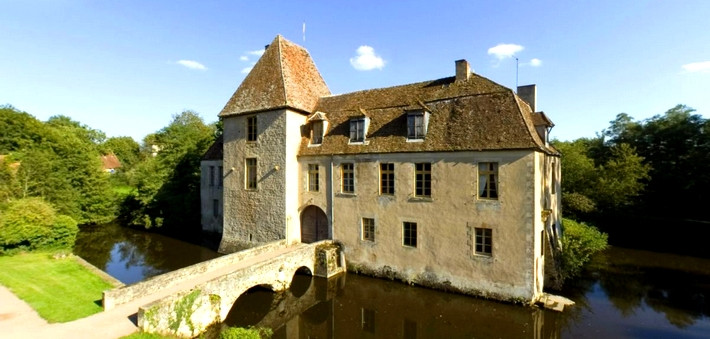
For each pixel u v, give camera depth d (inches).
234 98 900.6
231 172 895.7
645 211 1213.7
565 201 1071.6
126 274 762.8
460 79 718.5
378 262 708.0
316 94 921.5
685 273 776.9
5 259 662.5
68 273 587.2
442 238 634.8
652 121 1336.1
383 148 698.2
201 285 467.8
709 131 1151.0
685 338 474.3
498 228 581.9
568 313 542.0
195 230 1219.9
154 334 384.5
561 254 716.0
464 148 606.5
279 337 486.3
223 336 373.1
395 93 796.6
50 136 1550.2
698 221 1046.4
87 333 368.5
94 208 1301.7
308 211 850.1
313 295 627.5
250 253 667.4
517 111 595.8
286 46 927.0
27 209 749.3
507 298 572.4
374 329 507.8
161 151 1478.8
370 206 718.5
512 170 570.6
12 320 400.2
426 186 660.1
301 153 815.1
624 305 589.9
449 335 483.2
